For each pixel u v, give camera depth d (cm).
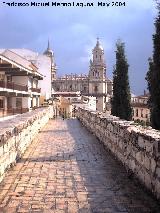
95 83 13312
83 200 661
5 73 4778
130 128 909
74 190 733
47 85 7219
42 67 7194
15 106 5134
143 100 7150
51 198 674
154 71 1288
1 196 686
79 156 1177
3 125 1028
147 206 622
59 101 6625
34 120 1722
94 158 1138
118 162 1055
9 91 4212
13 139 988
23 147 1219
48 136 1839
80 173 902
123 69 2573
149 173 696
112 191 725
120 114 2536
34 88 5888
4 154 849
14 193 707
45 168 962
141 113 6531
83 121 2727
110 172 915
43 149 1339
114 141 1145
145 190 721
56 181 812
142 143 753
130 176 847
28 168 959
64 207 619
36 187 755
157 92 1272
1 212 591
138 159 785
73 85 14462
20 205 629
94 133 1859
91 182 805
